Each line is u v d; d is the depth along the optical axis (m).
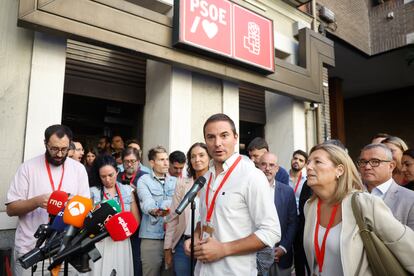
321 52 6.32
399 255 1.40
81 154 3.46
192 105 4.56
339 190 1.62
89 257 1.54
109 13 3.42
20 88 3.15
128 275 2.54
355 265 1.46
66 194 1.93
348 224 1.52
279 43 5.93
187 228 2.53
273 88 5.20
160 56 3.84
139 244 3.06
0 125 3.01
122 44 3.50
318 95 6.09
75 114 4.45
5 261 2.61
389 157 2.04
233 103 5.00
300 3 6.23
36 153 3.11
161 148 3.12
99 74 4.25
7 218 2.89
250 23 4.83
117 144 4.27
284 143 6.09
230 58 4.45
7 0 3.16
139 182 2.96
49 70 3.29
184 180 2.70
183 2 3.97
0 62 3.06
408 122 12.43
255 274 1.61
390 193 2.00
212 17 4.29
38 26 2.97
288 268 2.80
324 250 1.60
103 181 2.75
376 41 8.85
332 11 7.61
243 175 1.64
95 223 1.53
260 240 1.49
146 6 4.43
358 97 13.98
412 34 8.17
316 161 1.68
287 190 2.93
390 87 12.60
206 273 1.62
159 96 4.45
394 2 8.55
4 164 2.98
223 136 1.70
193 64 4.17
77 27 3.17
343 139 10.85
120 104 4.69
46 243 1.65
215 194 1.68
